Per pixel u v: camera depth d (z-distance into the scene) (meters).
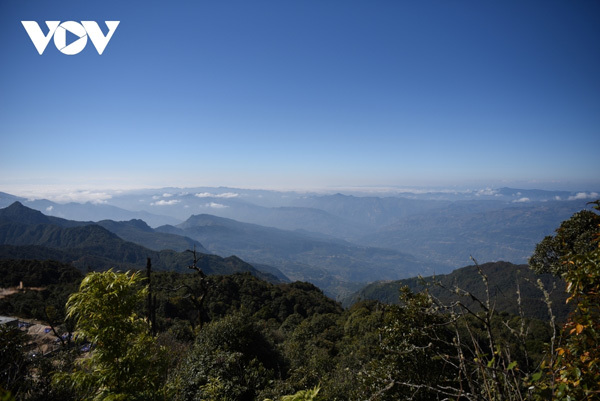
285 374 10.96
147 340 4.50
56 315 18.30
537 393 2.29
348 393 7.30
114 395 3.77
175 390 5.24
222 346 10.20
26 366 4.93
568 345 2.62
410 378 4.90
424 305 4.55
